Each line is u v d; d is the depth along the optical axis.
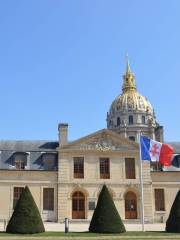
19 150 54.41
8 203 50.16
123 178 51.91
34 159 53.25
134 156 52.81
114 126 121.62
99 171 52.03
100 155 52.56
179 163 54.94
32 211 31.88
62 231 35.16
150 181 52.06
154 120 122.19
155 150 38.62
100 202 32.94
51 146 55.66
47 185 51.44
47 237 28.53
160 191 52.88
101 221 31.91
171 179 53.19
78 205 51.22
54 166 52.66
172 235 30.25
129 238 28.59
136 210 51.31
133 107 120.62
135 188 51.66
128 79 128.88
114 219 32.09
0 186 50.66
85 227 41.66
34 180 51.41
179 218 33.12
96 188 51.41
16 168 52.09
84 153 52.50
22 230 30.77
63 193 51.06
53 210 50.78
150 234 30.95
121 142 53.09
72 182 51.41
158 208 52.22
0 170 51.16
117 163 52.44
